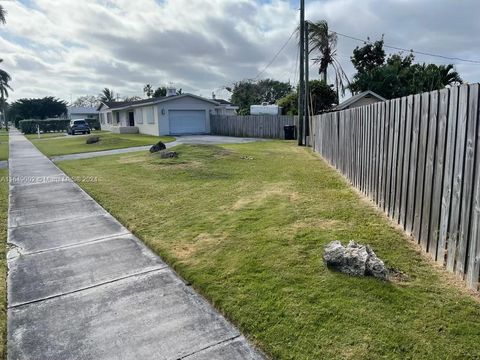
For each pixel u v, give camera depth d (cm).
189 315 275
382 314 256
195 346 239
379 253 359
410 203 400
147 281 331
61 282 332
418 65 2947
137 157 1210
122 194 680
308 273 321
